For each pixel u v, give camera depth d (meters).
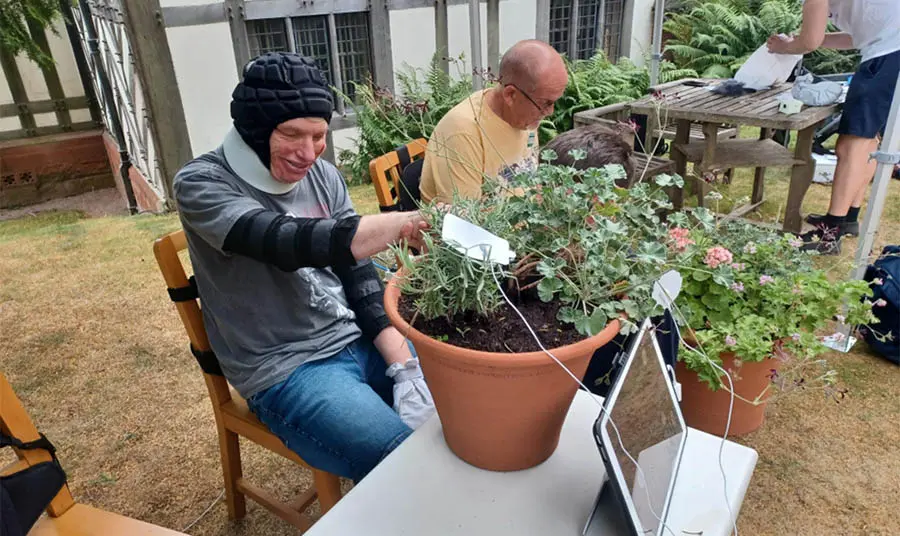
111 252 3.72
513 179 1.04
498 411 0.81
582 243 0.86
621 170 0.97
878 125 2.85
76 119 7.51
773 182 4.30
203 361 1.43
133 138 5.79
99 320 2.80
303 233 1.00
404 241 0.96
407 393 1.31
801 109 3.06
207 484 1.83
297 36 5.14
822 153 4.41
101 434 2.05
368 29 5.47
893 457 1.85
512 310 0.88
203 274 1.29
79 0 5.77
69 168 7.56
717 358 1.59
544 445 0.89
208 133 4.93
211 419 2.11
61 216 6.60
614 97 5.84
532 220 0.91
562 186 0.95
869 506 1.68
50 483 1.03
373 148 5.19
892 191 3.99
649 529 0.76
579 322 0.80
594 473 0.90
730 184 4.20
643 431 0.81
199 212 1.13
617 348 1.29
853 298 1.74
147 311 2.88
